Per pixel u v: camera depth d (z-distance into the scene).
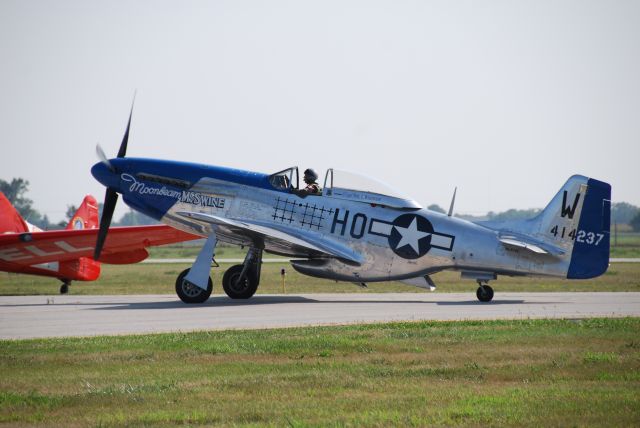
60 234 83.50
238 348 43.16
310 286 108.62
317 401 31.56
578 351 42.00
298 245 69.25
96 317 59.94
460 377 36.00
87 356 41.03
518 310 64.62
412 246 71.62
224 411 30.16
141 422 28.80
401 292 92.19
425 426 27.83
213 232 71.25
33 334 50.03
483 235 71.62
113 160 76.69
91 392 33.19
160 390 33.53
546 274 71.00
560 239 70.94
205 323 55.56
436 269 72.25
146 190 75.12
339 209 71.94
